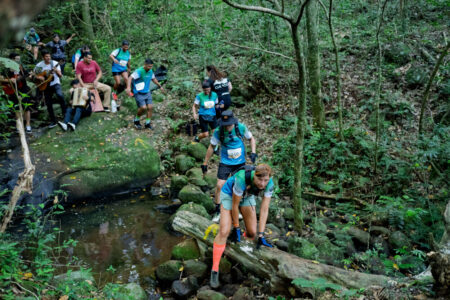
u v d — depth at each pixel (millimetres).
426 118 7141
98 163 6711
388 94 7668
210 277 4301
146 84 7543
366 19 10555
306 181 6105
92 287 3691
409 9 10781
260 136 7609
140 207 6148
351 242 4809
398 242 4719
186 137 7898
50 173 6398
